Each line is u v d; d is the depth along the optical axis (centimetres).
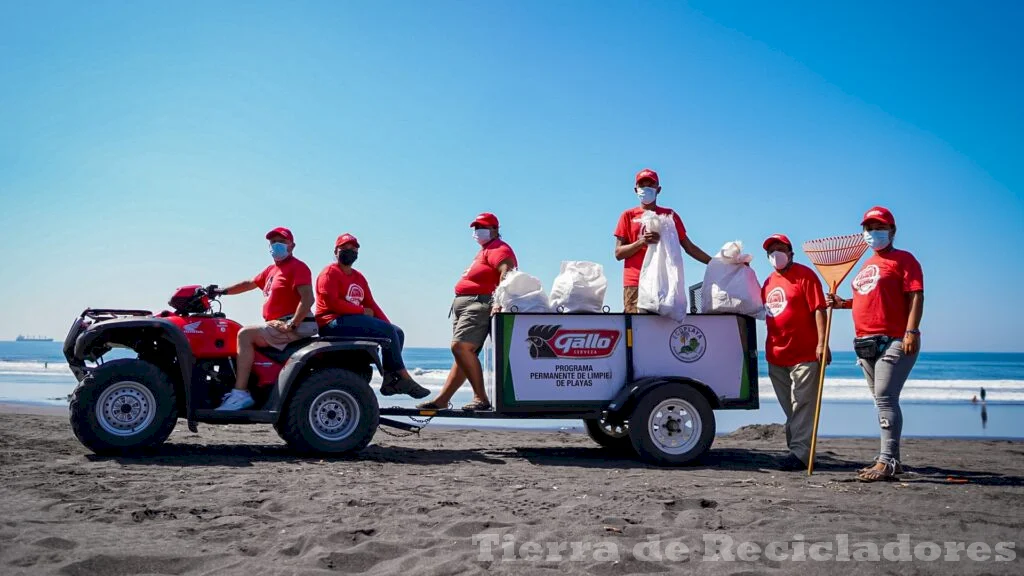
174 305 722
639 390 714
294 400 690
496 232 771
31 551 353
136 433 662
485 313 749
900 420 646
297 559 359
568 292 732
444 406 762
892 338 638
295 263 721
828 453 873
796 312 712
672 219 750
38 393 2012
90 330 654
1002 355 12050
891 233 646
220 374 718
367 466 658
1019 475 704
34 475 559
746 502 518
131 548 363
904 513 489
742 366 755
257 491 517
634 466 717
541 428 1189
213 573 333
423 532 415
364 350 720
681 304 727
